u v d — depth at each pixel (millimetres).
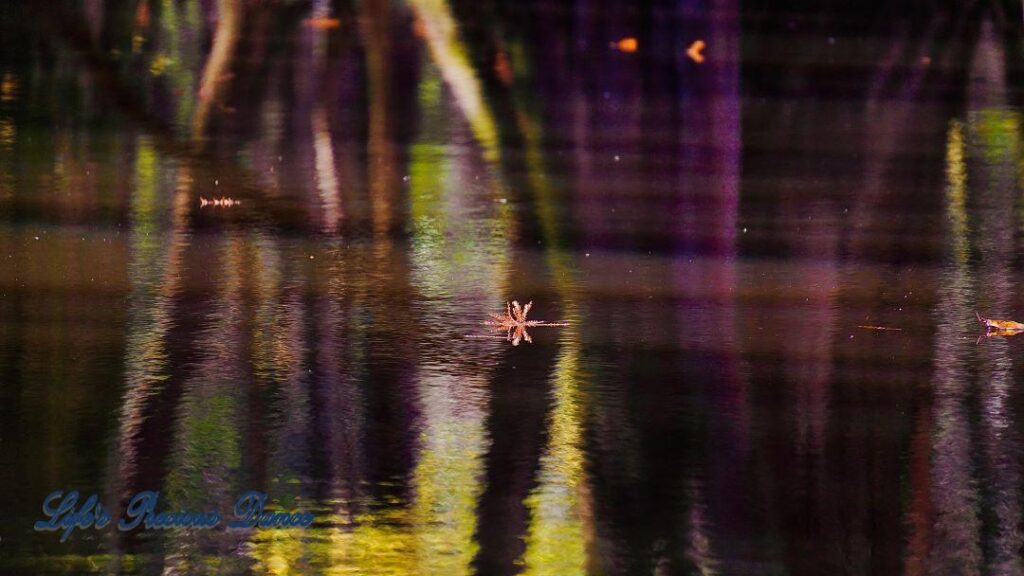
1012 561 6777
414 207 13961
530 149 16797
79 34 21766
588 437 8148
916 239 13102
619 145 17141
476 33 22922
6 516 7047
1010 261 12344
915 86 20875
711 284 11453
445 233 12992
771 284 11492
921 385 9070
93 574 6555
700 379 9125
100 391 8633
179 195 14070
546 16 24328
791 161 16500
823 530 7023
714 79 21000
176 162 15508
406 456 7828
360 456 7828
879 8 26391
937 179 15703
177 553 6758
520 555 6766
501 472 7656
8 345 9414
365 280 11352
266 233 12758
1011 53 23188
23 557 6684
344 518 7102
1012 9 25734
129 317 10125
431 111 18594
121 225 12820
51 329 9781
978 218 13969
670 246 12695
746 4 26203
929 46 23688
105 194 13961
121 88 18891
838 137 17781
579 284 11391
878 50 23344
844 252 12586
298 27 22547
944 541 6992
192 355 9367
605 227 13367
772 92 20328
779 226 13555
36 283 10891
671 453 7938
